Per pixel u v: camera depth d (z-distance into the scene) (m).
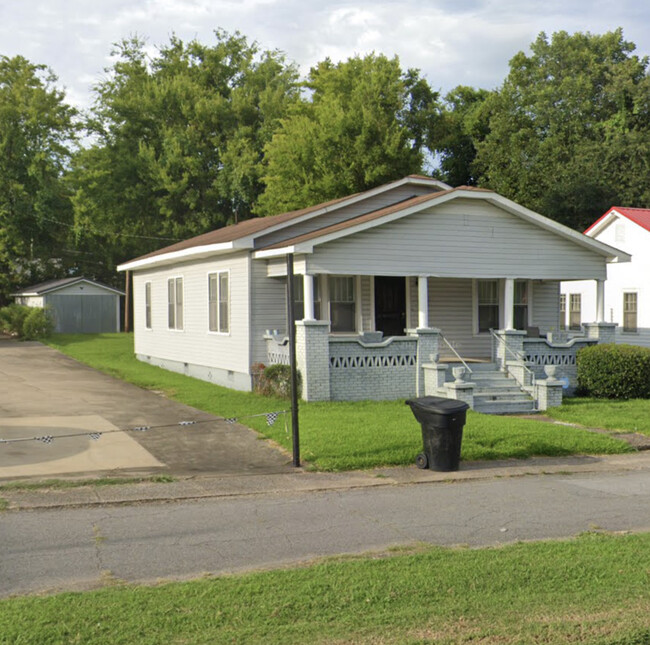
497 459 12.98
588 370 19.81
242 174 46.97
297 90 55.09
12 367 24.66
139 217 52.97
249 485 10.78
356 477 11.46
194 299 23.00
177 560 7.29
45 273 53.53
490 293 22.11
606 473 12.07
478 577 6.67
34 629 5.43
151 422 15.12
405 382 18.28
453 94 51.84
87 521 8.71
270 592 6.25
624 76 47.50
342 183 38.12
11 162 49.88
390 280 21.42
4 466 11.32
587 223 45.00
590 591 6.34
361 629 5.52
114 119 52.53
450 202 18.83
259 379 18.92
